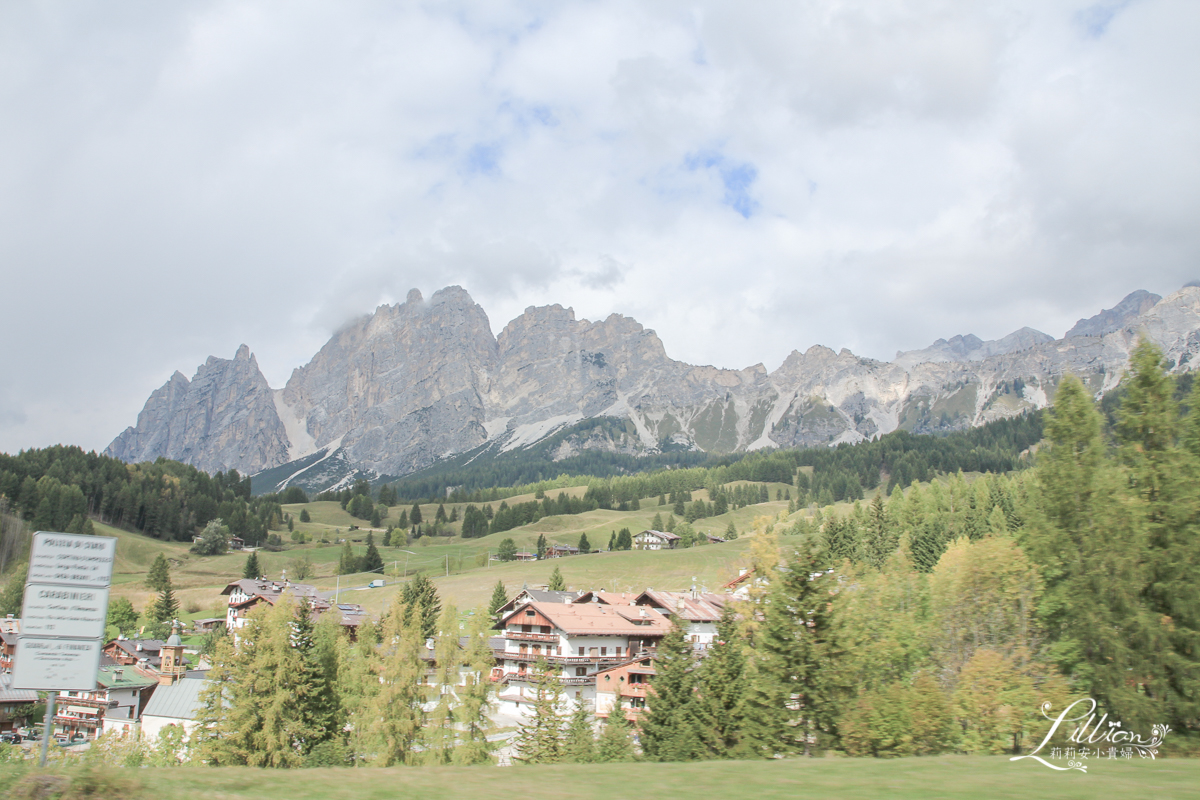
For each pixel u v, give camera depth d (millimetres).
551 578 164000
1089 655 43312
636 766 25438
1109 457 48250
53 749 57438
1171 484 44781
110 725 95812
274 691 61656
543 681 65562
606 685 92812
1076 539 46062
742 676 45594
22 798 18922
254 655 62812
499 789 21297
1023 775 23375
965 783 21953
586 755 58656
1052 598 46719
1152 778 22766
